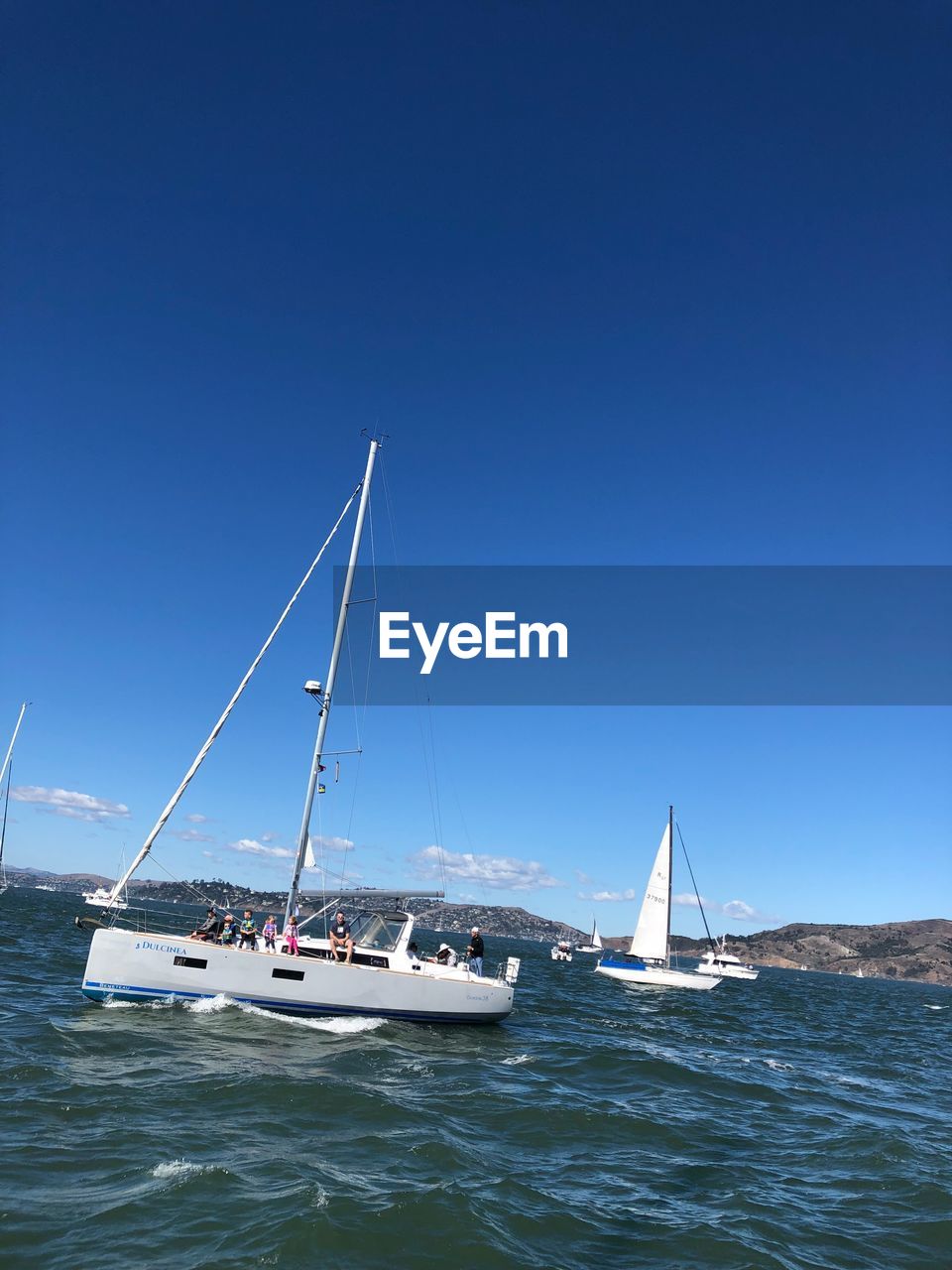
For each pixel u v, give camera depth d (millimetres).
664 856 55469
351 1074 13930
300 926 19656
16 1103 10336
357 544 22172
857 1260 8266
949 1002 97188
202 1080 12281
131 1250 6805
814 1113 15359
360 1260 7039
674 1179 10500
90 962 17375
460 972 20938
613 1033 24328
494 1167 10023
